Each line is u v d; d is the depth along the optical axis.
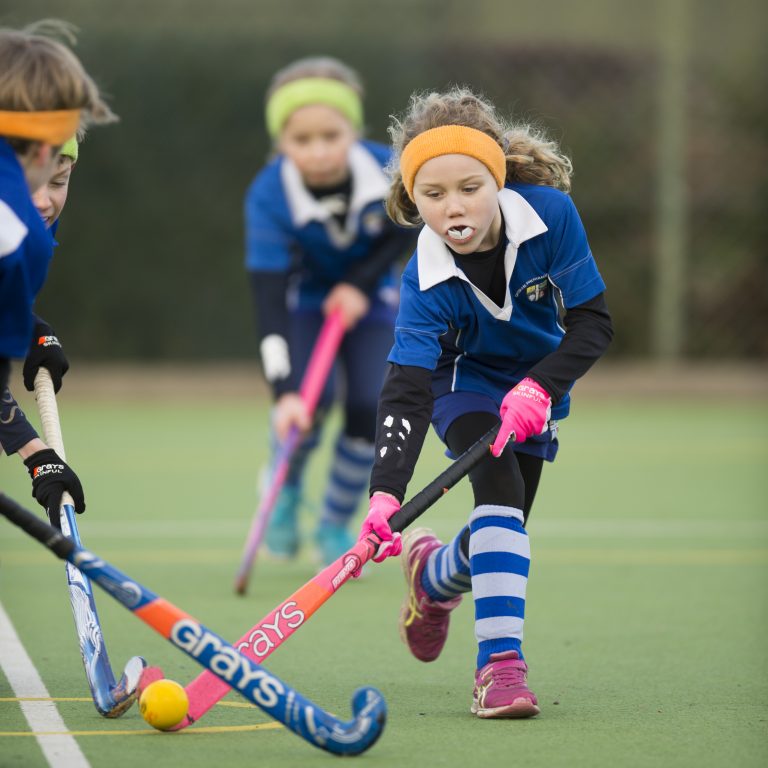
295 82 22.03
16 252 10.57
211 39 51.00
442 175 12.57
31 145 11.04
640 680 14.54
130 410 49.47
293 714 11.12
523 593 13.15
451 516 27.34
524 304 13.56
